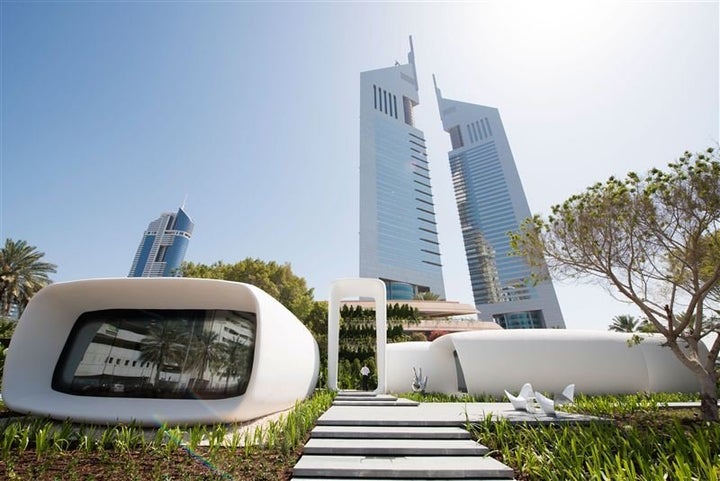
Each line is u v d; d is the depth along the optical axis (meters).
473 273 108.06
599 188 8.11
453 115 139.75
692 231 7.05
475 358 13.90
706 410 6.71
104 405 6.26
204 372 7.09
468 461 4.55
